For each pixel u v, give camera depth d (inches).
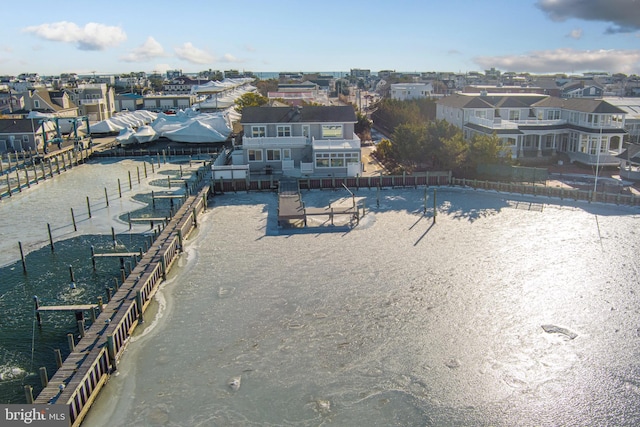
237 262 1416.1
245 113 2459.4
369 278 1291.8
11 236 1683.1
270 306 1157.7
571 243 1494.8
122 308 1048.2
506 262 1369.3
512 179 2150.6
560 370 908.6
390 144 2546.8
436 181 2217.0
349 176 2299.5
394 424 793.6
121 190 2319.1
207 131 3316.9
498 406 827.4
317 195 2103.8
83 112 4928.6
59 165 2903.5
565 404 827.4
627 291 1184.2
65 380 822.5
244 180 2196.1
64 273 1385.3
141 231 1717.5
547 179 2174.0
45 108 4404.5
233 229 1702.8
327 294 1210.0
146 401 852.0
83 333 964.0
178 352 987.9
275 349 990.4
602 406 821.2
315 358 959.0
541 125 2554.1
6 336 1071.0
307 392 866.8
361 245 1523.1
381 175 2228.1
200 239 1612.9
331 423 796.0
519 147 2554.1
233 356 970.7
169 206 2028.8
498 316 1091.9
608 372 898.7
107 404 848.3
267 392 868.6
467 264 1362.0
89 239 1647.4
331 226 1706.4
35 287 1301.7
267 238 1606.8
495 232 1606.8
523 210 1835.6
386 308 1137.4
